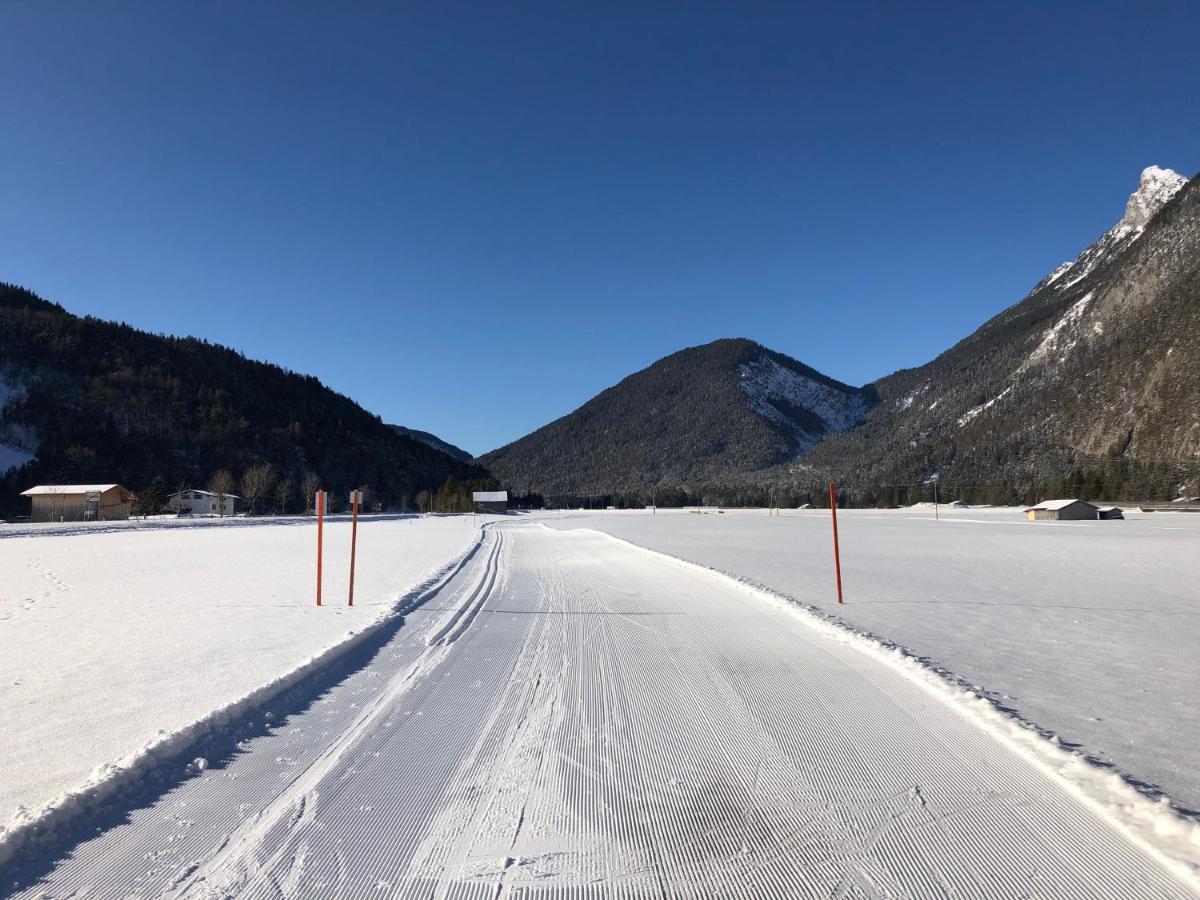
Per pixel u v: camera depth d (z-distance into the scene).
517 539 35.44
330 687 6.34
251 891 3.03
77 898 2.96
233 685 6.24
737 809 3.81
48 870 3.17
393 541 33.19
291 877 3.14
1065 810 3.74
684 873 3.17
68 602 11.88
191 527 49.31
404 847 3.41
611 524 58.72
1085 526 49.62
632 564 19.48
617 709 5.65
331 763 4.48
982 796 3.92
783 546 28.17
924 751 4.63
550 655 7.66
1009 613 10.65
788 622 9.62
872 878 3.10
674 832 3.56
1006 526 50.44
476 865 3.25
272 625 9.45
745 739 4.91
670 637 8.64
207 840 3.46
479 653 7.78
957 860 3.24
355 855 3.33
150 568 18.64
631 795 4.00
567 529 48.56
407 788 4.10
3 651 7.73
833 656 7.48
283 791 4.05
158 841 3.45
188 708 5.54
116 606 11.38
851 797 3.93
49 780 4.11
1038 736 4.75
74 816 3.68
